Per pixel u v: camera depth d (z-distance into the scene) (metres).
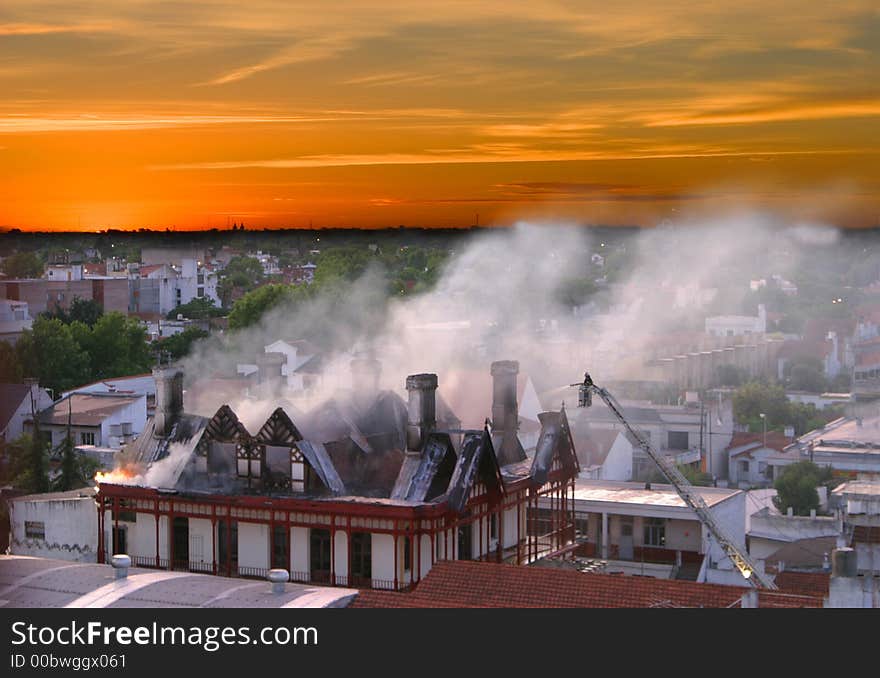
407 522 67.69
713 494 97.06
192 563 73.62
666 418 146.88
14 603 51.19
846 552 49.41
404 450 75.56
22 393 148.62
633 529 93.31
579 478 103.25
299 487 72.00
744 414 166.12
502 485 72.75
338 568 69.31
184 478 75.38
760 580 69.56
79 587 53.81
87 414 148.75
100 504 76.31
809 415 167.00
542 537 82.62
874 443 145.25
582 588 50.62
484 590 52.00
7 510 95.62
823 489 123.00
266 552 71.25
